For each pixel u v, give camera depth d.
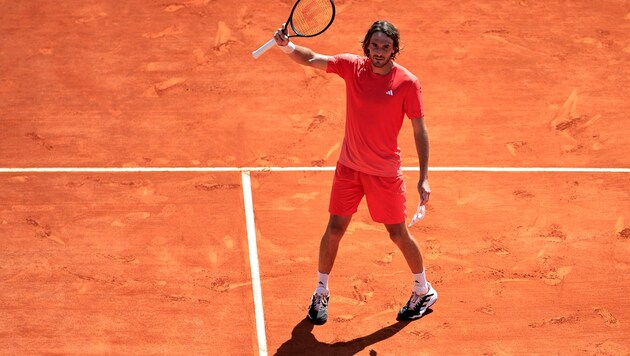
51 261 27.41
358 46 40.03
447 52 40.03
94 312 25.41
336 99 36.88
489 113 36.34
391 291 26.66
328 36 40.56
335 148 34.06
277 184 31.80
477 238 29.16
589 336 25.06
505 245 28.84
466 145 34.41
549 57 40.19
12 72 37.91
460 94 37.41
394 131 23.44
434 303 26.14
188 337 24.62
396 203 24.05
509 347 24.59
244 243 28.55
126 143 33.94
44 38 40.09
